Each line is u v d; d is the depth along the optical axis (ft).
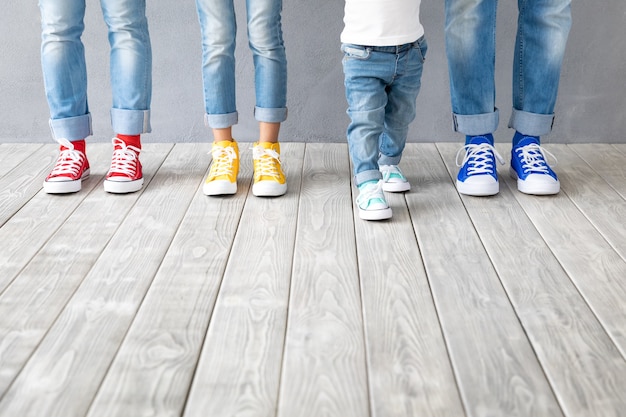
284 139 9.00
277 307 5.00
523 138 7.47
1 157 8.48
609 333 4.69
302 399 4.01
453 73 7.13
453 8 6.88
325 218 6.60
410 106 6.98
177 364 4.34
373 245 6.01
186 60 8.73
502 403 3.99
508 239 6.14
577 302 5.09
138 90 7.28
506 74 8.70
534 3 6.99
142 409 3.93
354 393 4.07
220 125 7.32
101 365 4.34
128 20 7.10
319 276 5.46
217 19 6.96
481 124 7.22
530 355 4.44
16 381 4.18
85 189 7.41
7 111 8.95
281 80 7.27
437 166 8.11
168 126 8.99
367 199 6.51
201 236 6.21
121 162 7.31
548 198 7.12
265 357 4.41
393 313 4.92
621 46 8.59
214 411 3.91
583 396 4.05
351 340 4.59
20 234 6.28
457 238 6.15
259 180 7.14
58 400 4.01
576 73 8.69
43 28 7.14
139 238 6.18
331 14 8.53
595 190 7.33
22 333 4.69
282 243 6.06
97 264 5.69
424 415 3.89
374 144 6.63
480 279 5.42
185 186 7.48
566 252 5.89
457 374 4.25
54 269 5.61
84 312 4.95
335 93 8.82
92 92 8.86
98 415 3.89
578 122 8.87
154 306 5.03
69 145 7.36
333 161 8.28
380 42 6.26
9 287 5.31
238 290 5.25
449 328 4.74
